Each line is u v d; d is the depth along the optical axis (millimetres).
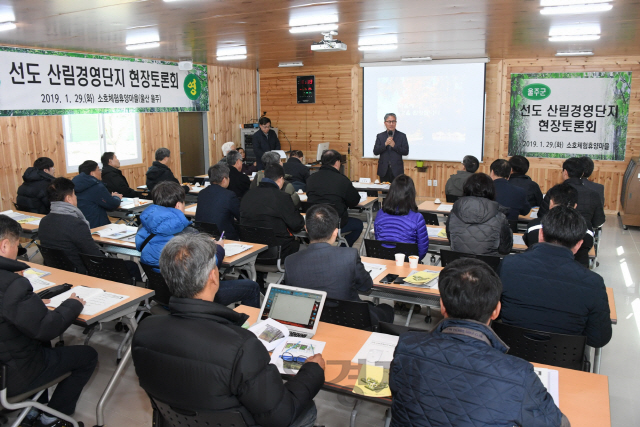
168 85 8688
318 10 4371
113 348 3600
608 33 5602
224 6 4156
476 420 1315
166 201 3236
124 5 4031
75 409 2857
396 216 3627
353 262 2510
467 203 3383
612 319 2430
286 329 2178
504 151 8961
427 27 5305
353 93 9891
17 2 3840
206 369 1422
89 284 2975
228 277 4648
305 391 1643
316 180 5293
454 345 1414
